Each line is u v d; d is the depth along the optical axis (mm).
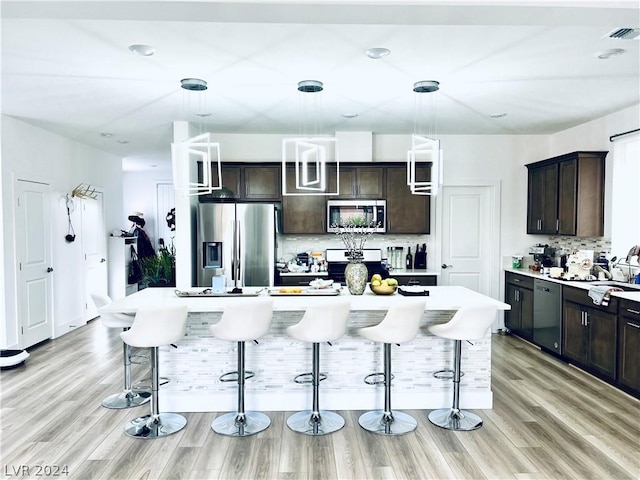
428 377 3662
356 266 3656
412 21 2236
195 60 3281
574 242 5512
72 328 6297
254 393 3596
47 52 3111
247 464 2756
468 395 3605
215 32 2801
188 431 3211
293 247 6043
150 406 3613
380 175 5789
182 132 5188
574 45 3006
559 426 3262
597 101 4371
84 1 1979
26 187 5234
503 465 2732
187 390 3586
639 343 3648
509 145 6047
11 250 4961
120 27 2721
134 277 8078
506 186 6059
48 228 5695
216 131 5801
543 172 5617
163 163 8547
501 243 6086
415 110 4750
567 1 2080
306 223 5773
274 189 5801
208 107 4594
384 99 4324
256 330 3100
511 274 5883
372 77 3686
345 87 3941
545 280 5031
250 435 3137
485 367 3635
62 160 6023
